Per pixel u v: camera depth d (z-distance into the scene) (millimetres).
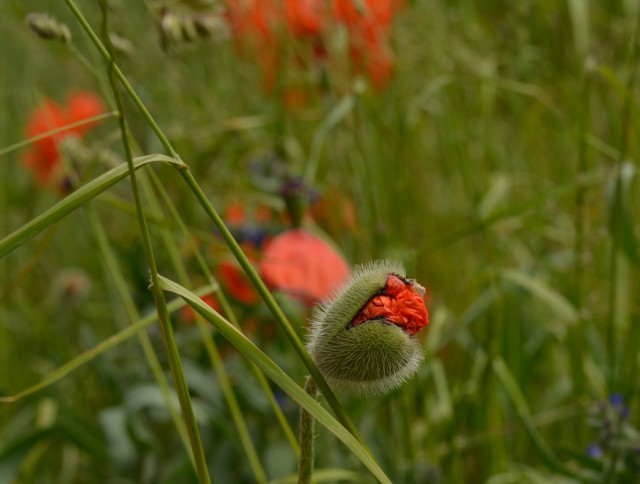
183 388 248
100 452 399
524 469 392
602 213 518
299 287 387
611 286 399
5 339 516
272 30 492
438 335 420
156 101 507
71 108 515
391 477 396
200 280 452
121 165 245
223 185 528
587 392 410
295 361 419
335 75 489
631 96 419
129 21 485
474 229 414
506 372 392
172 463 415
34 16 315
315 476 337
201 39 309
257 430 412
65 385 495
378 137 503
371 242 442
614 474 336
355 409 396
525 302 504
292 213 416
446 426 424
